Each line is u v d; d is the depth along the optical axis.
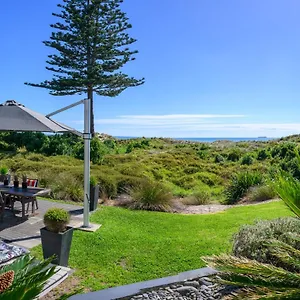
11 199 6.37
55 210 4.04
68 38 17.70
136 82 19.55
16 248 3.92
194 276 3.55
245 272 2.28
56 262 3.94
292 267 3.24
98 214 6.84
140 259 4.32
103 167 12.95
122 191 9.59
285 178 2.33
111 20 18.19
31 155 14.61
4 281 1.49
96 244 4.87
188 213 7.77
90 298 3.10
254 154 18.80
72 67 18.42
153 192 8.23
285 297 2.02
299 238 2.62
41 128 4.74
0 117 5.02
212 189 12.82
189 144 26.52
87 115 5.52
